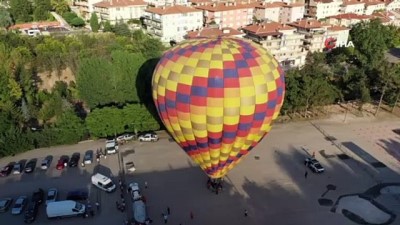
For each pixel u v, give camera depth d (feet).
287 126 235.40
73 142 213.46
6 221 157.07
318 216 161.17
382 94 253.24
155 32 401.70
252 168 192.75
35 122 233.96
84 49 306.14
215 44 150.41
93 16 391.86
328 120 244.01
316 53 350.02
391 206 168.14
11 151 199.31
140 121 219.41
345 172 191.21
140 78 234.17
